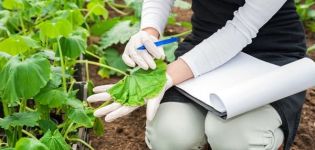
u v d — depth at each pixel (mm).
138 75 1834
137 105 1779
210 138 1845
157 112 1896
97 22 2975
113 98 1811
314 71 1784
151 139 1917
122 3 3602
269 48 1944
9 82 1825
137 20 3014
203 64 1855
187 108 1887
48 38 2291
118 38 2818
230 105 1689
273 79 1746
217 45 1850
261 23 1825
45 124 1957
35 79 1833
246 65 1891
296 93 1843
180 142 1875
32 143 1666
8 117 1865
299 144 2271
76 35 2186
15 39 1947
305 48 2004
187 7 3193
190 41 2078
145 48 1858
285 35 1945
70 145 2035
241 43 1842
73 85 2236
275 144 1827
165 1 2076
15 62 1854
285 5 1933
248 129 1792
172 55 2592
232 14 1927
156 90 1789
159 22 2045
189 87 1832
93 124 2049
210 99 1737
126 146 2238
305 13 3213
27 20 2486
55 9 2494
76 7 2533
